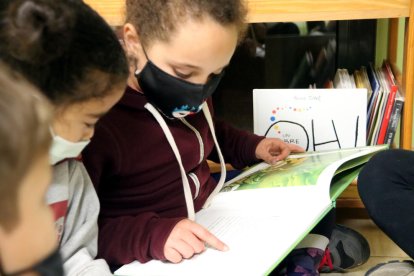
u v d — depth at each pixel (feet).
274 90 3.72
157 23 2.45
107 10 3.49
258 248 2.45
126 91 2.68
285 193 2.91
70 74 1.87
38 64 1.82
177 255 2.42
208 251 2.47
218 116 4.66
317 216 2.65
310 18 3.46
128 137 2.72
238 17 2.45
